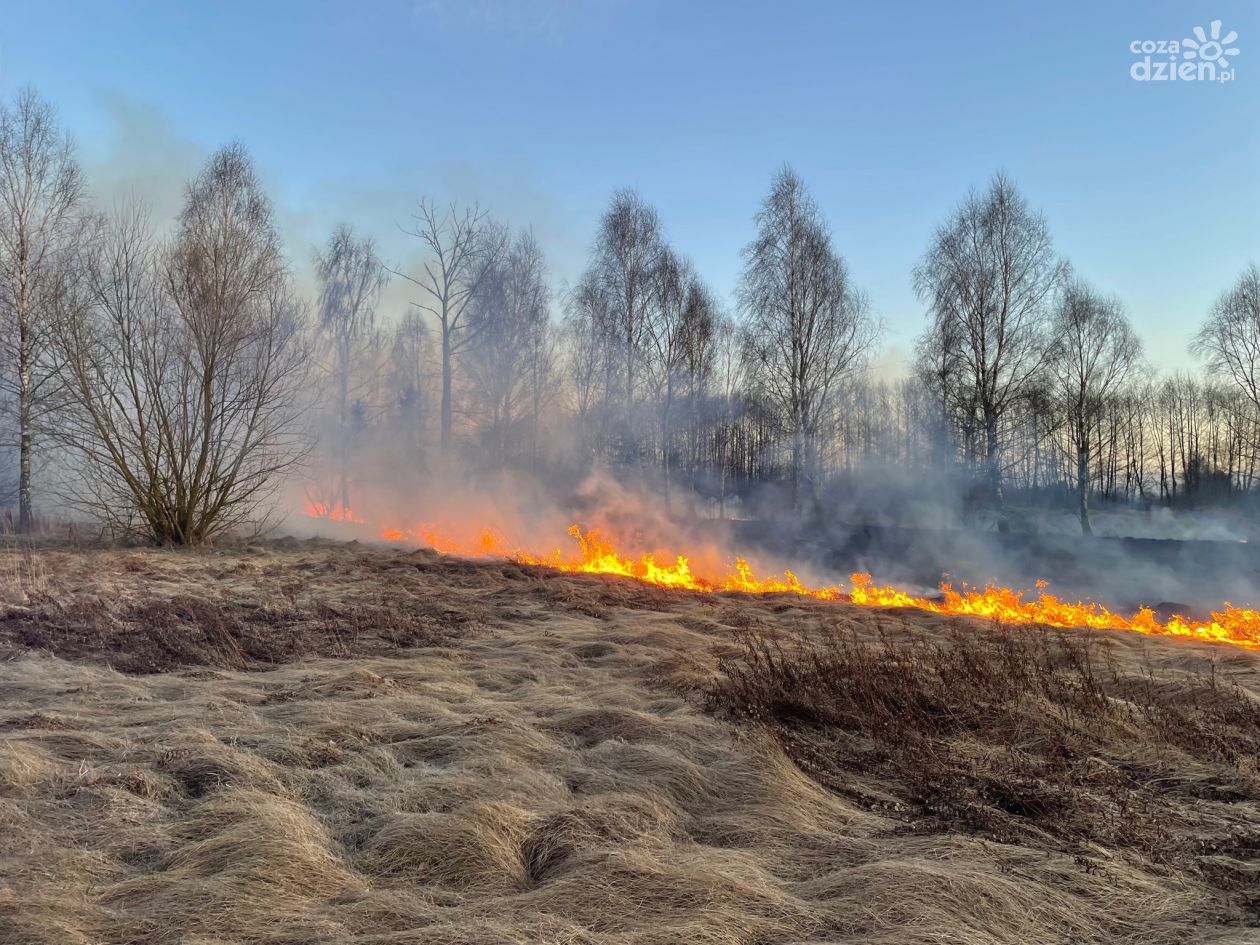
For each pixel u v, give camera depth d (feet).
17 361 57.06
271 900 8.98
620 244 88.07
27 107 57.31
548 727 16.31
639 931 8.54
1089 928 9.34
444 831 10.66
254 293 52.54
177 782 12.57
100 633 24.30
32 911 8.38
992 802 13.44
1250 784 14.35
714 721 16.87
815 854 11.13
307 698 17.93
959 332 75.97
